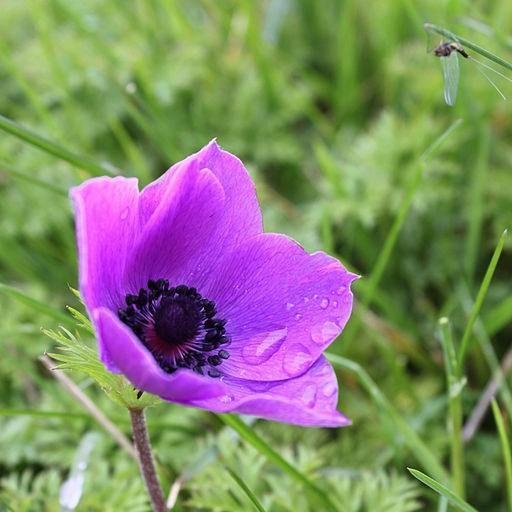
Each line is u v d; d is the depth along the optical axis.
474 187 0.55
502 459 0.52
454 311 0.55
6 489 0.49
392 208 0.56
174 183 0.42
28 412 0.47
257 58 0.62
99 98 0.60
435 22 0.58
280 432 0.52
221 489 0.48
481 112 0.57
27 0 0.58
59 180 0.56
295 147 0.60
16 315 0.53
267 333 0.43
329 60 0.70
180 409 0.52
